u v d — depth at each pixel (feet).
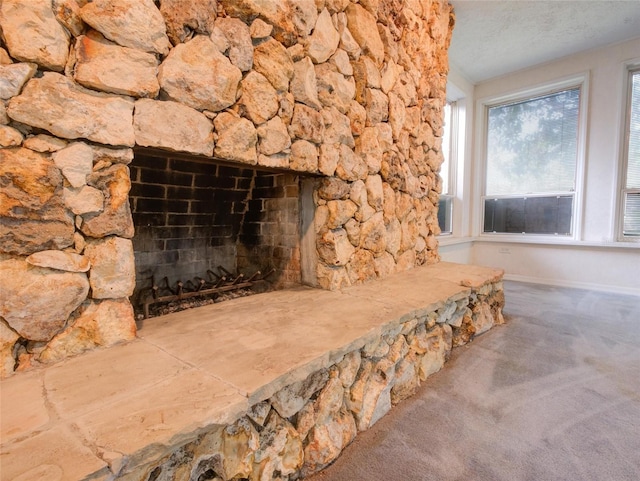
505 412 4.79
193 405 2.68
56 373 3.12
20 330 3.06
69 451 2.14
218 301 6.51
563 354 6.61
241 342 3.99
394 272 8.27
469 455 3.96
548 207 13.08
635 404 4.92
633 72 11.18
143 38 3.46
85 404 2.65
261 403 3.27
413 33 8.21
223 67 4.16
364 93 6.75
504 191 14.28
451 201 14.42
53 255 3.18
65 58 3.06
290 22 4.92
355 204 6.81
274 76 4.83
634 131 11.23
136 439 2.27
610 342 7.15
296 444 3.61
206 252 7.19
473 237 14.78
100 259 3.52
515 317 8.96
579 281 12.39
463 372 5.98
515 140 13.85
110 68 3.29
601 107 11.58
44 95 2.97
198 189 6.59
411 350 5.47
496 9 9.48
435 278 7.75
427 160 9.45
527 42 11.21
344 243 6.69
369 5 6.66
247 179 7.43
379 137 7.29
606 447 4.06
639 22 10.00
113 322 3.71
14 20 2.79
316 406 3.85
